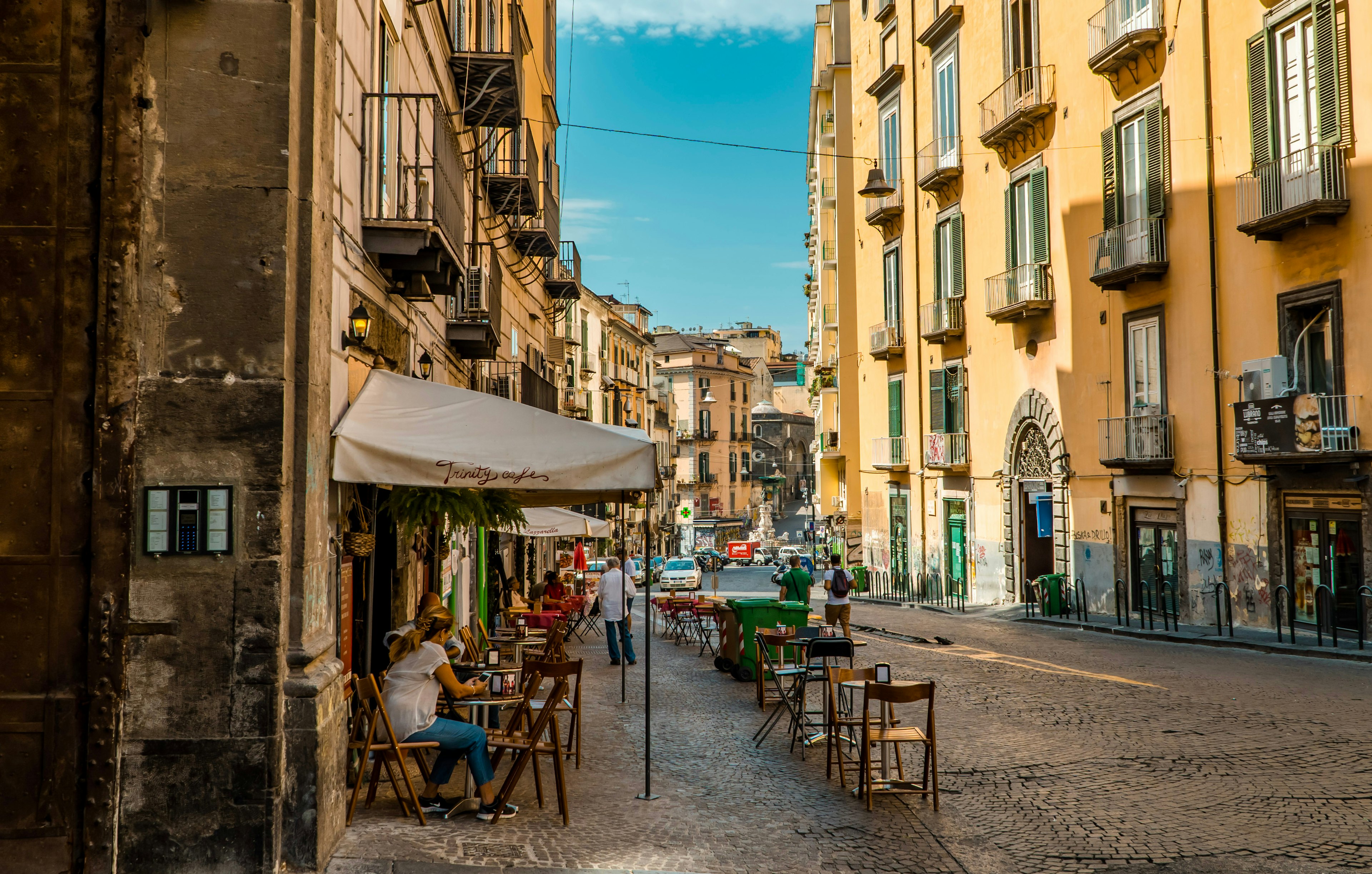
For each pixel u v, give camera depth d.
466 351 15.24
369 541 7.94
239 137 5.90
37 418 5.72
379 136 9.28
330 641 6.44
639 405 72.06
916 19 35.53
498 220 20.58
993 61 30.00
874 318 39.91
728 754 9.38
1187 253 22.03
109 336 5.73
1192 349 21.92
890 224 38.00
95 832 5.57
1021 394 28.77
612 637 16.25
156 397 5.77
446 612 7.51
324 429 6.50
